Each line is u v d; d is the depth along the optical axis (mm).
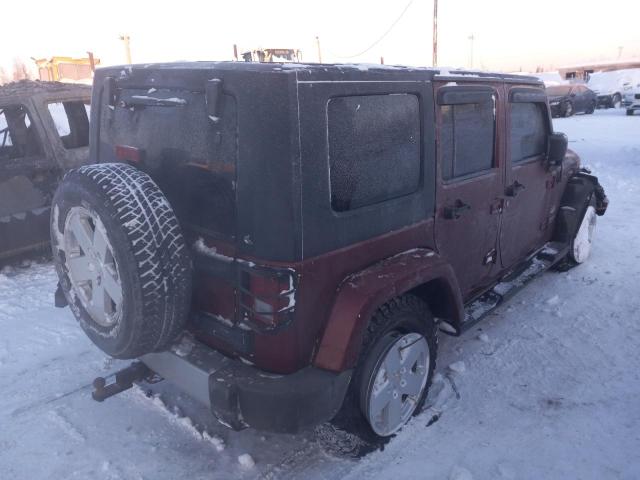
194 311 2828
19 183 5797
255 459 3094
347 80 2586
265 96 2350
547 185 4875
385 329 2869
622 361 4062
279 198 2387
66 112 6504
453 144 3408
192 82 2619
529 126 4445
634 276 5621
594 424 3342
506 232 4238
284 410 2486
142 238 2459
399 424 3195
